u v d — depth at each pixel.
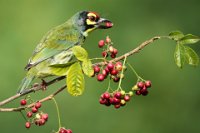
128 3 21.64
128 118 19.61
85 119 18.41
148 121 20.12
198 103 20.52
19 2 20.72
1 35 20.12
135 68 20.44
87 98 18.75
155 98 20.50
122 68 8.52
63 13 20.73
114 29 21.23
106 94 8.53
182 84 20.55
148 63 20.56
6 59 19.22
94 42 20.34
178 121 20.42
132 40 21.25
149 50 20.72
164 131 20.33
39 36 20.34
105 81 18.95
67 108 18.11
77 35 11.19
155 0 22.06
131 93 8.57
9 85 18.59
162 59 20.72
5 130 16.91
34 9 20.73
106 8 21.36
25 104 9.12
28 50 19.72
